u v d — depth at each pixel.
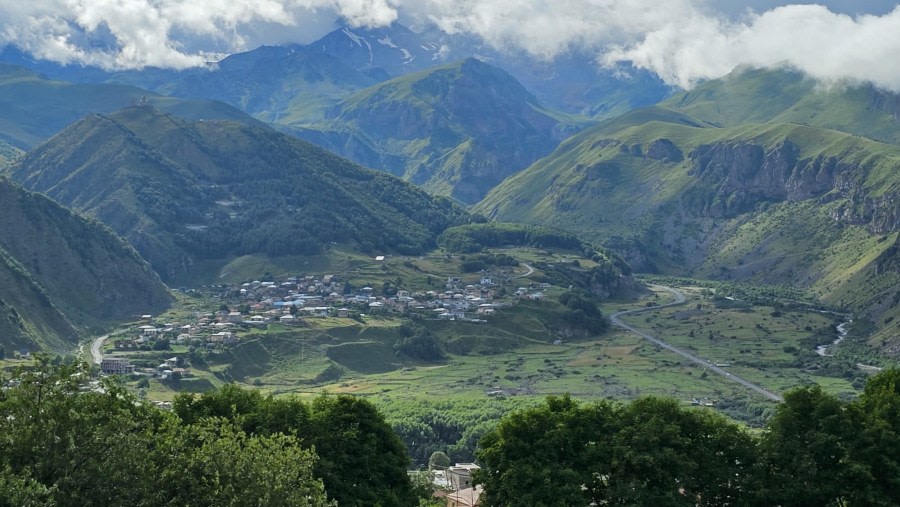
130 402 115.56
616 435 131.12
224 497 102.50
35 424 98.12
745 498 127.50
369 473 134.25
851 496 123.69
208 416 135.75
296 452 113.88
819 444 127.06
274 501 102.25
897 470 123.25
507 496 127.81
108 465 98.25
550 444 130.00
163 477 102.69
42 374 104.81
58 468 97.06
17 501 86.31
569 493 122.94
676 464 126.62
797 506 126.31
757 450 132.00
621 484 125.25
